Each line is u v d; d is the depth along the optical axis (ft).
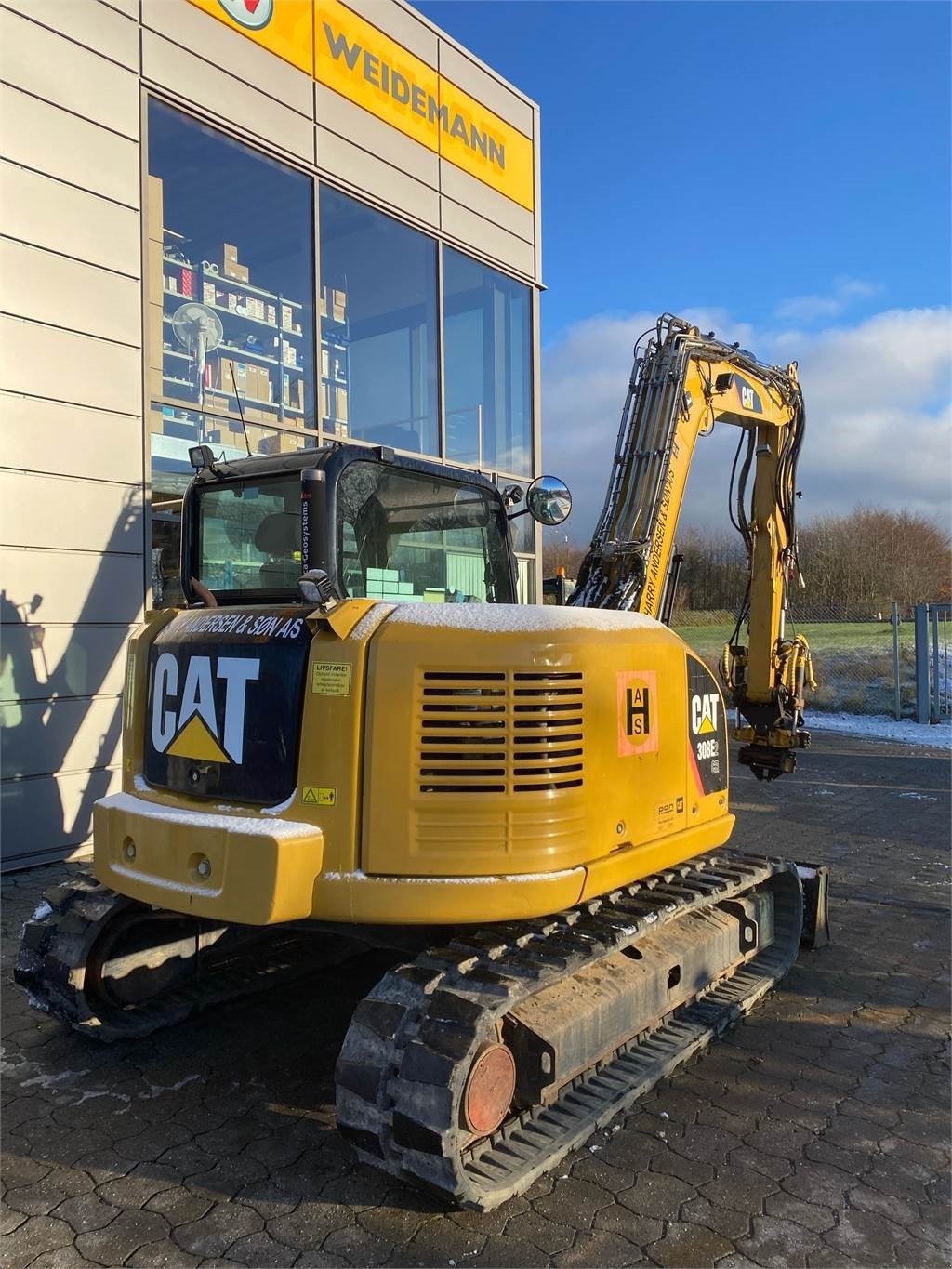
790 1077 12.21
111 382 21.75
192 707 11.22
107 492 21.70
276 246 26.68
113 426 21.83
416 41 30.66
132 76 22.09
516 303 36.65
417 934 11.52
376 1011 9.36
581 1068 10.37
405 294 31.09
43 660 20.54
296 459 11.79
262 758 10.39
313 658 10.12
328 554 11.13
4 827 19.98
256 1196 9.40
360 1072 9.07
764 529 19.24
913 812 28.89
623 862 11.23
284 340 27.04
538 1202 9.38
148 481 22.56
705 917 14.03
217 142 24.58
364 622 10.20
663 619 16.88
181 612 12.27
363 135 28.68
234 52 24.66
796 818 27.91
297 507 11.78
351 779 9.79
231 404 25.68
